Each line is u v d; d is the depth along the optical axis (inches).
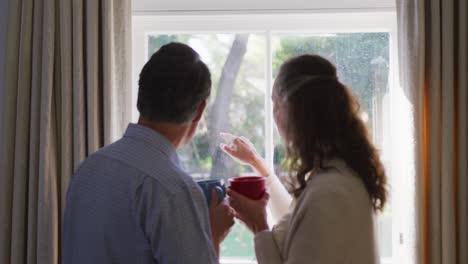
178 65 38.7
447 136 59.4
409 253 61.6
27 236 62.4
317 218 39.9
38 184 61.3
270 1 68.6
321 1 68.2
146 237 36.7
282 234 45.6
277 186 59.8
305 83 44.2
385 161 70.2
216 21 70.2
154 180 36.9
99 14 62.3
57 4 62.4
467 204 60.0
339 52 70.4
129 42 63.6
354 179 42.8
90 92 60.9
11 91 62.3
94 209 38.2
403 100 62.3
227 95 70.8
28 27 62.4
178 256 36.0
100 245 37.5
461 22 60.1
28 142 62.4
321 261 39.3
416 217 60.1
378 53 70.3
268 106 69.9
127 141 39.6
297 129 43.9
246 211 47.7
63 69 61.2
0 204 62.0
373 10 68.1
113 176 37.9
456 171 61.1
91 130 60.8
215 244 43.6
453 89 60.1
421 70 59.9
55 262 60.8
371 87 70.3
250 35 70.6
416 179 60.0
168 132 40.0
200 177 70.7
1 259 61.9
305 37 70.4
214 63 70.9
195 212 37.5
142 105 39.6
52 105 61.9
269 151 69.7
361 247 41.6
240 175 70.4
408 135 61.2
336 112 43.6
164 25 70.4
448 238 59.2
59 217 62.1
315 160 43.7
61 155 61.9
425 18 61.2
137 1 69.1
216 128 70.8
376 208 46.6
